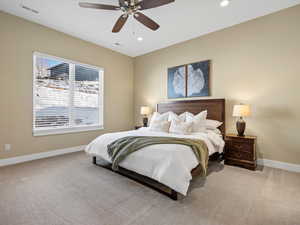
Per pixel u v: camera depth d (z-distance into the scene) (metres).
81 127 3.93
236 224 1.37
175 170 1.73
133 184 2.12
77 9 2.66
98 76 4.35
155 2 1.96
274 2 2.49
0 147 2.72
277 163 2.75
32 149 3.10
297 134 2.58
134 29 3.34
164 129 3.09
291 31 2.62
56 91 3.52
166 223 1.38
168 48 4.26
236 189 1.98
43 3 2.51
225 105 3.32
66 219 1.42
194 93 3.75
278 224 1.37
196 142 2.22
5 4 2.54
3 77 2.74
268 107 2.84
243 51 3.09
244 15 2.84
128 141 2.34
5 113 2.77
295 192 1.91
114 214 1.50
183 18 2.92
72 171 2.54
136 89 5.12
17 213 1.50
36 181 2.17
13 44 2.84
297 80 2.57
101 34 3.58
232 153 2.87
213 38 3.46
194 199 1.76
